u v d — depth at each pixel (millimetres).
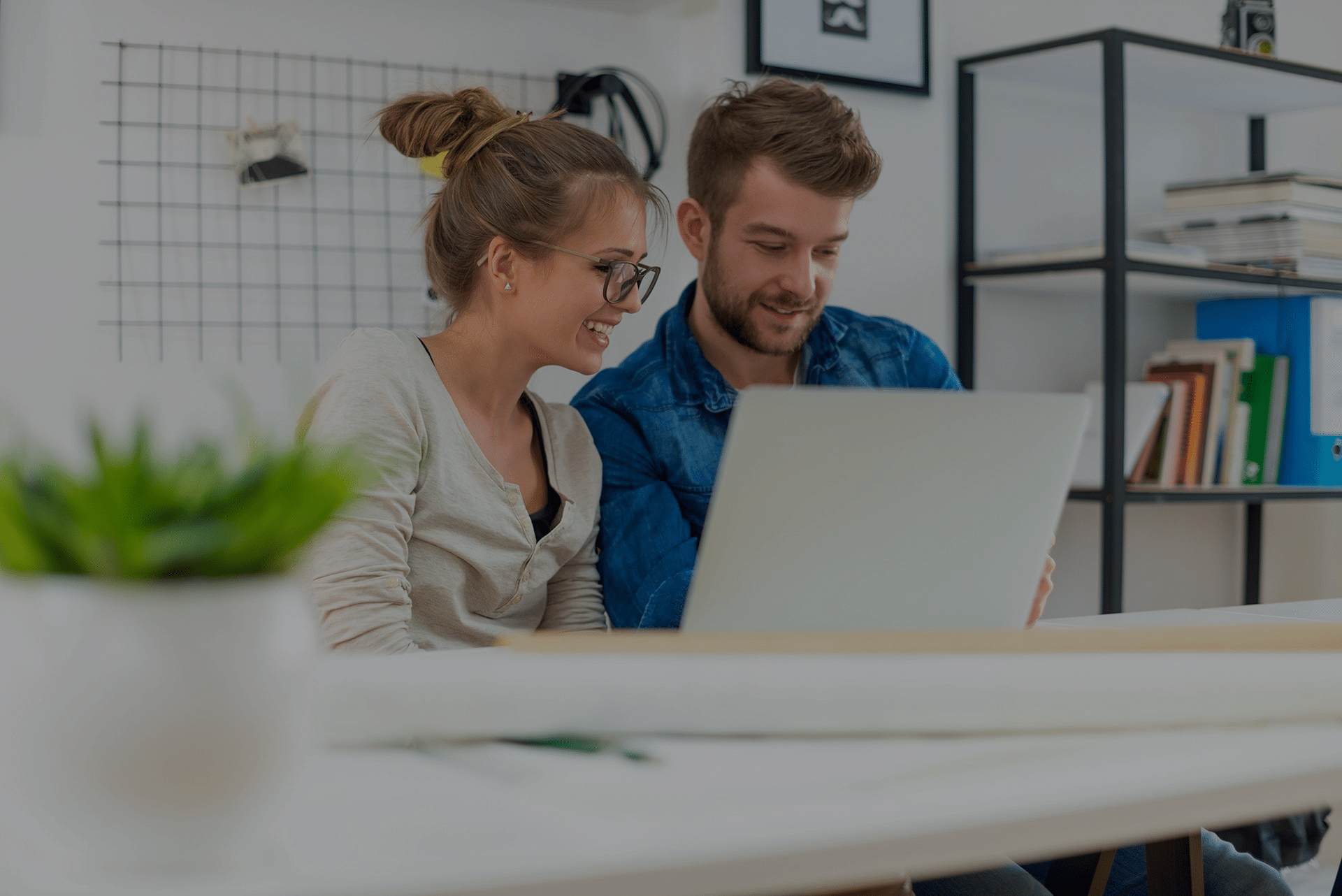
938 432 781
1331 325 2828
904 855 520
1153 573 3160
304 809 544
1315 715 714
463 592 1333
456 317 1412
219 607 444
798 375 1812
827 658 679
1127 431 2701
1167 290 2891
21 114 1969
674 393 1681
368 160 2197
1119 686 681
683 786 581
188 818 440
